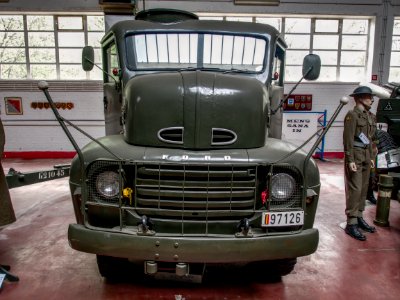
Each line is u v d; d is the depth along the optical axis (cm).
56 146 792
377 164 390
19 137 784
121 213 201
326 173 658
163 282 258
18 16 783
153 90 229
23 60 798
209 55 294
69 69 805
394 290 253
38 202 463
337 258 304
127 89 247
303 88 796
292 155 215
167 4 756
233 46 294
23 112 777
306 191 209
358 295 245
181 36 291
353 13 777
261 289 251
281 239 198
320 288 254
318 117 796
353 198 348
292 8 771
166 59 292
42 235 348
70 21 791
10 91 770
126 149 218
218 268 280
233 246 194
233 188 206
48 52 799
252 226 208
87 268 279
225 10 764
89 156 212
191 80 231
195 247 193
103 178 209
